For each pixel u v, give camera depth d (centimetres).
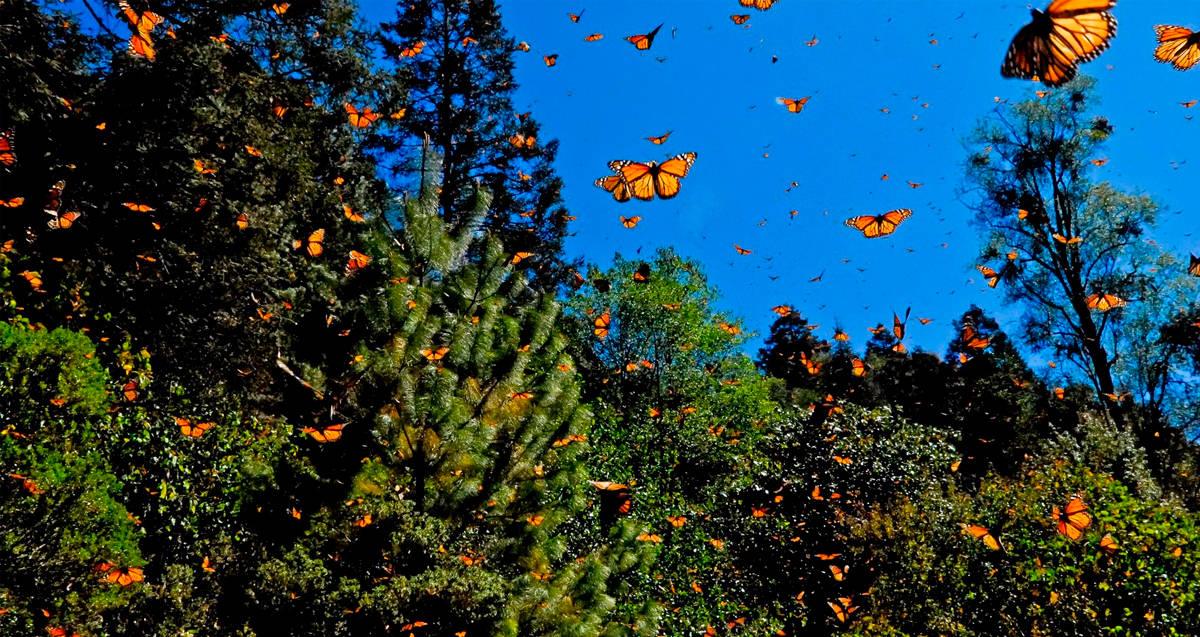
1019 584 678
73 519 391
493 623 390
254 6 1041
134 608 405
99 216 770
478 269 538
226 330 793
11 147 689
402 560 412
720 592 850
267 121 973
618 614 556
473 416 481
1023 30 152
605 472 1030
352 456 439
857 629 752
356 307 494
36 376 419
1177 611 593
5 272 577
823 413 1065
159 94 783
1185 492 1440
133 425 585
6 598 357
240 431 688
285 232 914
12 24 726
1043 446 1249
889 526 800
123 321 751
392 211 643
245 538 477
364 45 1472
